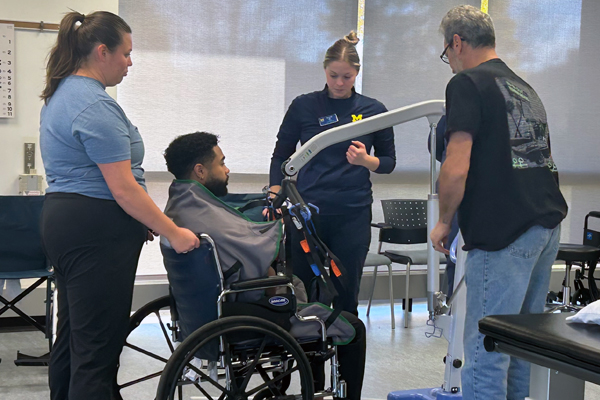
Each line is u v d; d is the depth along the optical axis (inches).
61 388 81.2
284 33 183.9
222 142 181.6
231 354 75.5
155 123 175.8
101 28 71.4
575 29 203.6
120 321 73.9
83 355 71.9
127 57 75.1
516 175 66.4
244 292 74.7
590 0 204.1
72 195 70.6
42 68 159.6
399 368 127.3
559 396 47.6
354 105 105.4
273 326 71.9
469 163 67.2
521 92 68.8
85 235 70.3
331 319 77.1
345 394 80.2
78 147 69.6
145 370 124.0
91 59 71.9
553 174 70.9
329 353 77.6
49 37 159.5
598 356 39.8
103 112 68.9
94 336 72.2
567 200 206.4
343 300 104.3
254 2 180.7
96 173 70.9
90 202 70.6
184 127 178.2
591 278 161.2
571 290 197.5
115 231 72.0
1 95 155.9
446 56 75.5
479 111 66.4
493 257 66.8
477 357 68.5
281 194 79.4
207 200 77.3
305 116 105.7
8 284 156.6
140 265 177.2
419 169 196.4
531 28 200.7
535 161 68.2
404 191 197.2
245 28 180.5
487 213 66.5
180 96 177.2
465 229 68.5
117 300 73.0
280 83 184.7
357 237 103.6
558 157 205.2
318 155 102.7
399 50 192.2
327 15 186.9
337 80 101.3
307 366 73.7
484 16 71.6
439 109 85.0
